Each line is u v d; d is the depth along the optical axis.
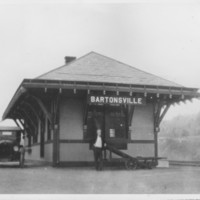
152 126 16.52
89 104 14.37
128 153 15.97
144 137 16.31
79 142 15.45
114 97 14.55
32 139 23.05
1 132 18.25
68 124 15.42
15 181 10.21
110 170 13.88
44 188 8.97
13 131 18.33
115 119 16.06
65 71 15.44
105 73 15.84
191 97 15.63
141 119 16.41
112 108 16.06
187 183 9.93
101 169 13.68
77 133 15.48
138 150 16.11
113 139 15.84
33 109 18.56
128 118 16.06
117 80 15.29
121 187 9.22
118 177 11.27
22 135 18.42
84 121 15.46
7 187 9.09
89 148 15.49
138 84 14.63
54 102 15.31
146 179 10.78
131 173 12.58
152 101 16.59
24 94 15.70
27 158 24.92
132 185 9.56
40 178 10.91
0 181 10.19
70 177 11.20
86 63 16.69
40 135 19.17
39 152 19.56
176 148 29.66
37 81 13.74
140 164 14.54
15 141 16.47
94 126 15.76
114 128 16.02
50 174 12.05
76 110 15.59
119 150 15.41
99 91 14.50
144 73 16.78
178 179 10.79
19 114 23.48
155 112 16.59
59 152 15.23
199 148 27.94
